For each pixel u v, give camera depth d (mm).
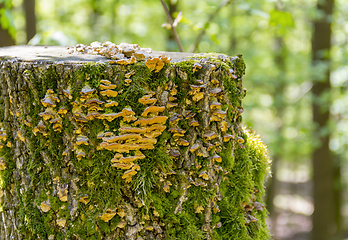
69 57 1475
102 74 1412
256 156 1595
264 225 1606
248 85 5020
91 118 1408
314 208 4738
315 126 4184
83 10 5266
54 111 1423
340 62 4070
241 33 4766
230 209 1510
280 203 9055
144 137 1421
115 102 1405
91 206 1431
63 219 1434
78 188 1430
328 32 4055
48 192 1443
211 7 2504
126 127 1409
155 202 1442
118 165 1407
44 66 1416
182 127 1453
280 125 4832
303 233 7086
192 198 1469
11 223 1491
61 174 1434
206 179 1466
